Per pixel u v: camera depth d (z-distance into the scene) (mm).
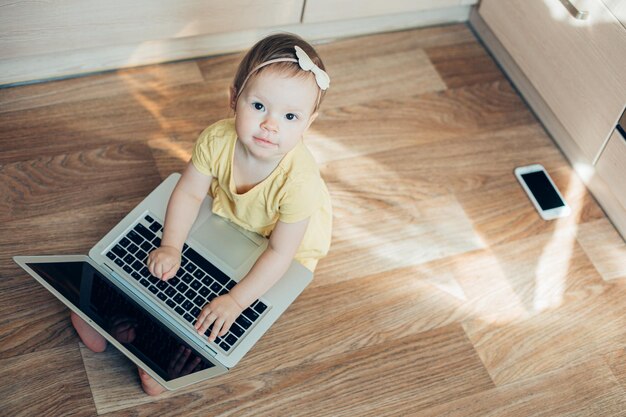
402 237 1771
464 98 2061
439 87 2074
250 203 1423
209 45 2000
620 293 1753
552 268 1771
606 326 1696
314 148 1890
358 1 2002
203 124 1895
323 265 1700
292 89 1247
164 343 1357
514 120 2035
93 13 1747
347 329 1618
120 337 1340
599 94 1762
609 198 1861
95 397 1460
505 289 1723
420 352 1606
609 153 1797
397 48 2141
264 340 1575
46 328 1524
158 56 1970
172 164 1811
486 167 1929
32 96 1859
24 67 1843
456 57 2150
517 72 2084
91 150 1794
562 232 1835
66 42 1784
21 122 1810
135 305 1393
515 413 1553
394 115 1993
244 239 1487
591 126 1821
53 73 1891
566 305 1716
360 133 1940
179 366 1331
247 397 1501
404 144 1939
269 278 1400
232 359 1369
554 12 1840
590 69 1771
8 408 1423
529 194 1885
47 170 1742
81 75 1920
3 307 1536
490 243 1792
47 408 1436
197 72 1986
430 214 1820
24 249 1620
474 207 1849
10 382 1451
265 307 1433
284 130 1278
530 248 1797
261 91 1252
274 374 1536
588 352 1653
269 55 1257
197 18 1862
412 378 1570
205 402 1483
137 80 1940
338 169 1862
